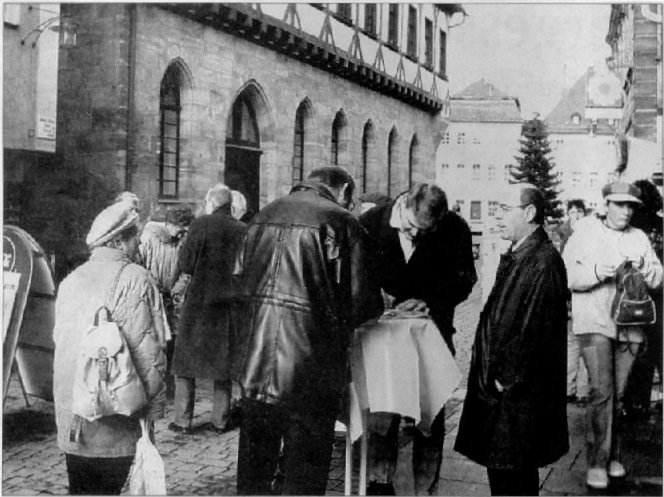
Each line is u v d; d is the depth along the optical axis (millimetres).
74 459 4242
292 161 10609
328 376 4312
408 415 4500
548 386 4293
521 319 4242
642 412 5977
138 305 4211
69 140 9016
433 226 4730
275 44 10125
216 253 5969
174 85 9656
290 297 4301
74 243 8781
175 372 6066
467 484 5184
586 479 5090
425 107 8898
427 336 4645
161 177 9492
